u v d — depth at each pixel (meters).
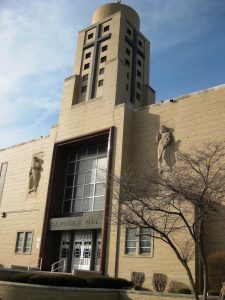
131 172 34.00
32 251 39.22
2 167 51.28
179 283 26.20
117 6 54.00
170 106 34.81
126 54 49.94
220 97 31.56
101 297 22.39
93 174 38.84
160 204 20.67
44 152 45.38
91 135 38.38
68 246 37.91
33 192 44.28
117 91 38.94
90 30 51.03
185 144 32.31
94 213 35.38
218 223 27.58
